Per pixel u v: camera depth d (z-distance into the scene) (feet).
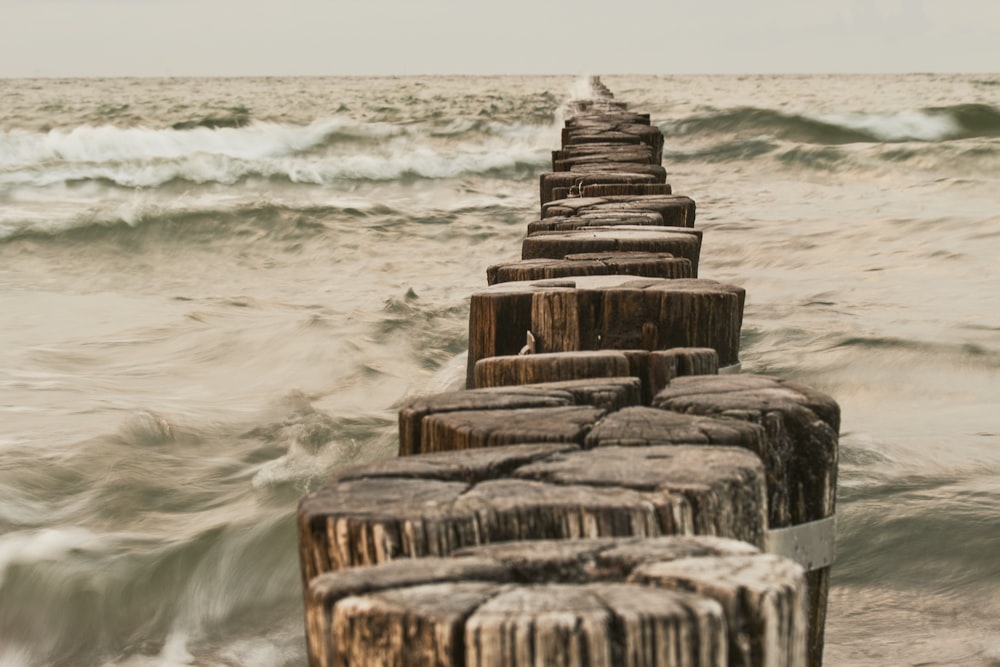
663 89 263.49
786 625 4.17
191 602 16.33
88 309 35.55
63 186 66.49
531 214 53.31
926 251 39.75
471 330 10.25
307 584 5.05
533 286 10.49
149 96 228.02
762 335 28.32
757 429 6.53
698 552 4.55
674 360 8.21
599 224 15.52
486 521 4.93
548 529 5.00
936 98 167.02
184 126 107.34
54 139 88.12
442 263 43.57
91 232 48.24
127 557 17.21
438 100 183.01
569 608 3.93
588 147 30.81
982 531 16.44
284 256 46.44
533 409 6.95
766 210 51.37
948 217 46.26
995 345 26.86
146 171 69.31
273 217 49.62
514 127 108.27
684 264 11.91
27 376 27.22
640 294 9.86
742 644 4.10
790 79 495.82
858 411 22.66
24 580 16.48
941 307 31.19
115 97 219.00
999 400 23.11
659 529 5.05
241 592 16.61
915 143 69.10
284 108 153.99
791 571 4.32
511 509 4.98
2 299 37.55
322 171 70.74
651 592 4.12
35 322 33.55
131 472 20.42
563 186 21.80
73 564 16.89
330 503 5.10
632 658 3.85
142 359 29.22
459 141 100.17
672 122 97.19
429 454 5.88
